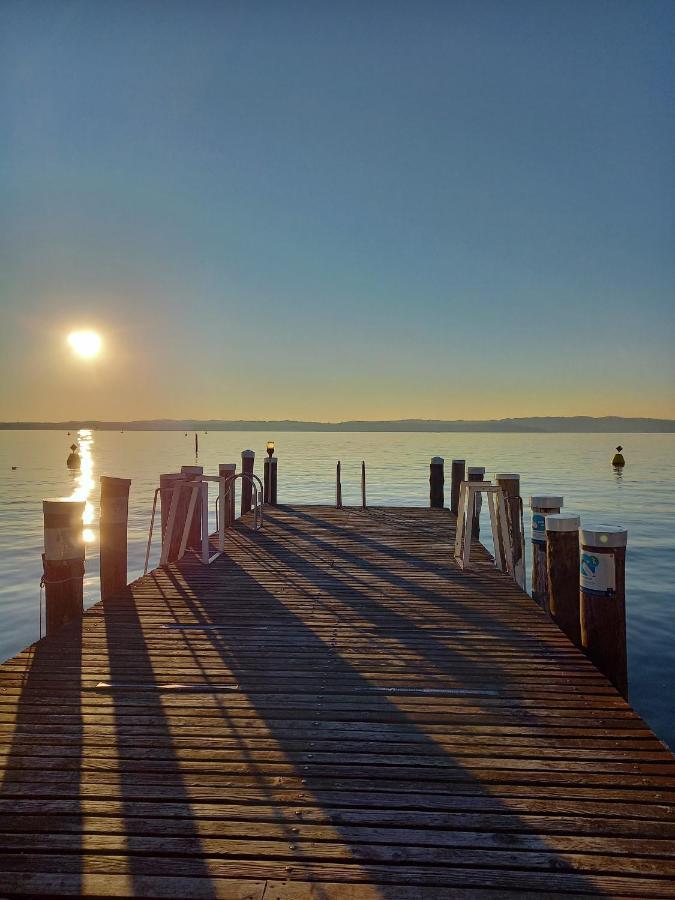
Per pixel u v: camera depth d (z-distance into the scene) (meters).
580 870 2.86
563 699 4.77
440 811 3.30
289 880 2.80
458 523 9.95
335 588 8.20
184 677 5.17
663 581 13.91
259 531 12.89
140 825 3.18
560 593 6.91
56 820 3.22
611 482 41.16
